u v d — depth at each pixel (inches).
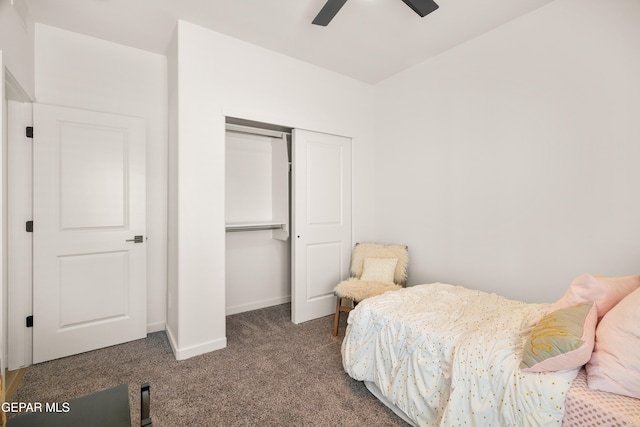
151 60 105.9
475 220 99.7
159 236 108.1
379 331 69.9
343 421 62.6
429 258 114.6
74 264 90.8
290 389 73.2
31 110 85.0
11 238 82.0
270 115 106.3
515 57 88.5
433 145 112.6
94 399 50.9
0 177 57.9
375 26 92.0
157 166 107.4
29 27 82.7
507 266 91.5
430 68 112.7
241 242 129.7
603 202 72.7
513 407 44.3
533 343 45.4
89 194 92.8
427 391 56.8
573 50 77.0
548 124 82.0
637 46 67.5
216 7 82.6
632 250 68.8
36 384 75.2
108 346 95.9
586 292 51.6
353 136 131.0
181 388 73.4
